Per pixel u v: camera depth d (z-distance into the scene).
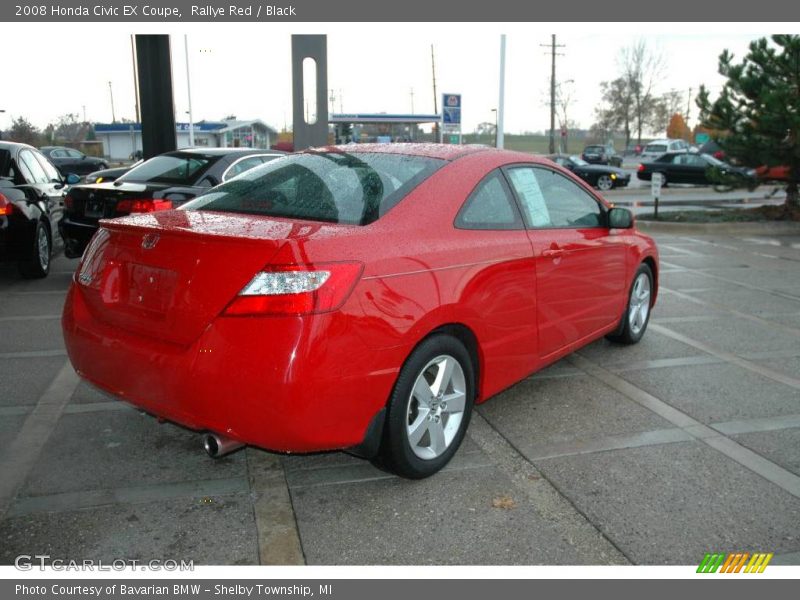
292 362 2.74
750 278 9.20
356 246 3.03
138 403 3.18
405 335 3.10
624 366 5.36
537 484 3.50
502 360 3.88
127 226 3.25
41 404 4.37
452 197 3.63
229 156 7.70
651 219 15.24
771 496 3.42
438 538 3.02
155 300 3.07
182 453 3.76
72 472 3.52
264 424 2.81
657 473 3.63
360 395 2.97
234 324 2.81
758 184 16.30
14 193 7.68
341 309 2.86
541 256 4.09
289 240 2.84
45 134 66.94
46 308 6.74
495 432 4.11
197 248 2.96
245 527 3.08
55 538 2.96
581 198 4.85
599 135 79.44
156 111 11.89
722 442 4.02
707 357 5.64
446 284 3.35
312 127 10.34
